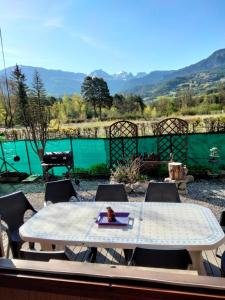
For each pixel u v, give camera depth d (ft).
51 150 27.63
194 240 8.18
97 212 10.69
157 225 9.27
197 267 8.57
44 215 10.59
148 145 26.18
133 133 26.40
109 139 26.25
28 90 28.84
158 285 3.85
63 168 26.37
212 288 3.67
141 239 8.37
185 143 25.05
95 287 3.98
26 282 4.20
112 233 8.86
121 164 24.32
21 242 10.80
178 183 19.77
